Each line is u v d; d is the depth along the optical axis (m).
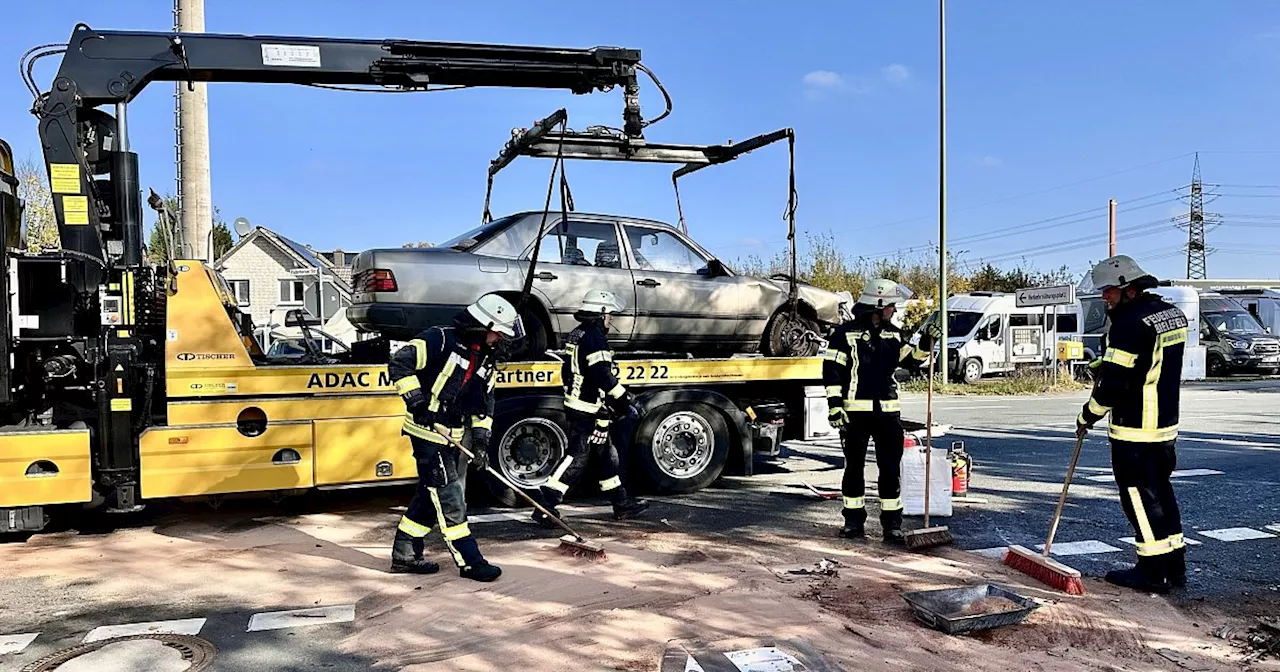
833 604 5.00
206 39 6.99
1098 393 5.48
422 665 4.16
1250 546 6.49
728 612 4.83
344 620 4.83
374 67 7.31
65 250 6.65
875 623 4.69
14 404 6.55
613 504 7.32
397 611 4.95
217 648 4.44
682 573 5.61
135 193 6.77
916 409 17.31
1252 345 26.55
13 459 6.33
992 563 5.91
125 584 5.51
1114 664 4.20
